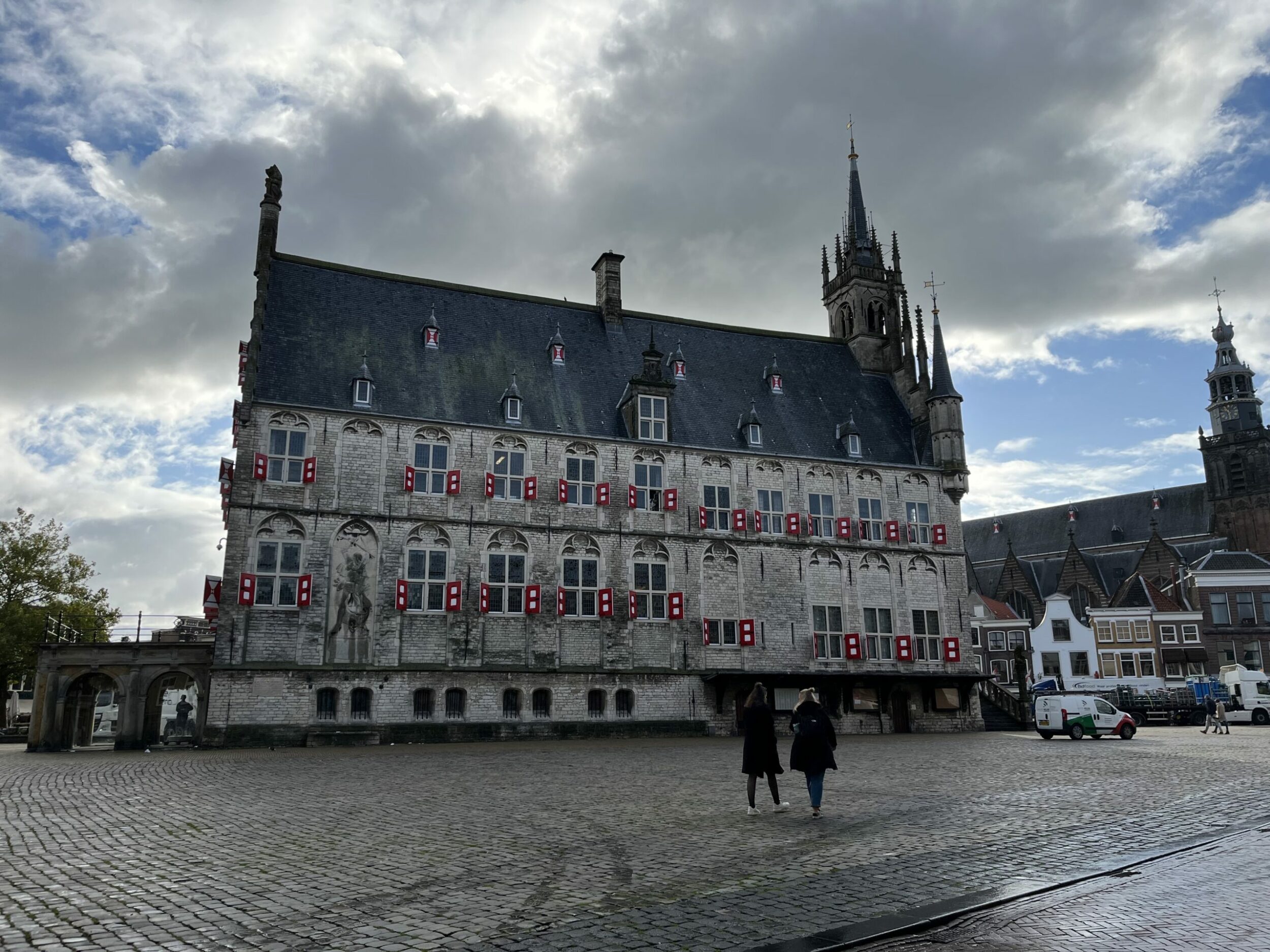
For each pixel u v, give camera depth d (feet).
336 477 130.52
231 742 117.80
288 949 26.16
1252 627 266.36
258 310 131.54
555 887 33.55
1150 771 76.23
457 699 130.93
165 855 39.91
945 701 160.86
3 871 36.52
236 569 123.03
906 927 28.25
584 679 138.31
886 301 193.47
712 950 26.07
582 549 143.54
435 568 133.49
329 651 125.08
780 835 44.14
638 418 151.94
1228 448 329.72
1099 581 318.65
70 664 116.26
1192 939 27.20
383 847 41.34
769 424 166.30
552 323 163.02
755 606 153.38
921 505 171.42
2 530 184.34
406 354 144.25
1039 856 38.96
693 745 117.50
